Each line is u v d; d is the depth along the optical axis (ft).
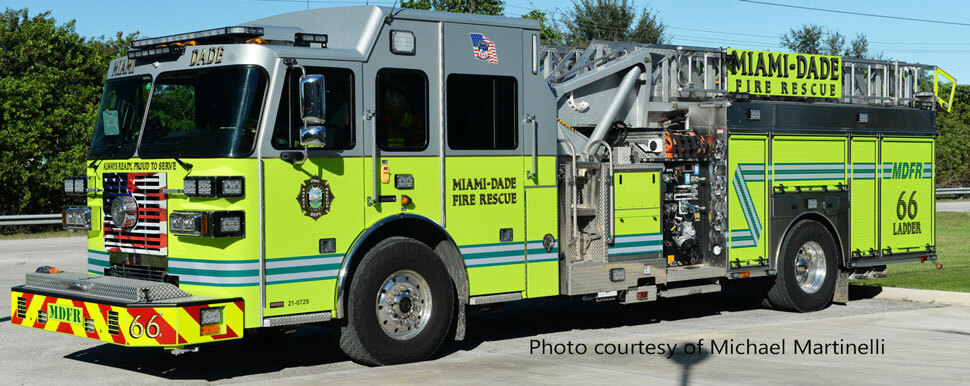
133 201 25.34
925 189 41.42
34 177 92.02
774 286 36.42
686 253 33.94
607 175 31.14
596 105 34.37
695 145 33.83
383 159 25.72
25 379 24.56
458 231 27.30
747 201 34.96
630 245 31.86
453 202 27.20
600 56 34.47
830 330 31.37
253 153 23.39
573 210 30.45
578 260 30.96
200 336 22.53
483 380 23.39
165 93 25.36
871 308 37.76
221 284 23.34
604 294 30.89
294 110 24.08
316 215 24.41
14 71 97.09
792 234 36.37
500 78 28.40
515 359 26.50
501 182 28.30
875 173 39.27
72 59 100.68
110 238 26.18
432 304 26.37
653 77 35.45
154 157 24.81
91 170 26.84
